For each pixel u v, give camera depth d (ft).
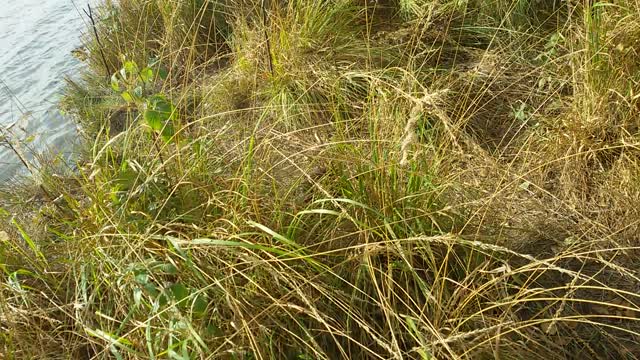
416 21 13.42
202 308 6.00
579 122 9.06
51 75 17.72
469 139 8.82
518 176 7.65
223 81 13.17
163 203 7.68
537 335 6.47
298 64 12.51
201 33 15.75
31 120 15.33
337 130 8.66
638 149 8.32
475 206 7.48
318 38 13.21
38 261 8.14
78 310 6.95
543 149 9.64
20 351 6.82
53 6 23.30
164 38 15.29
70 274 7.77
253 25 14.87
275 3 13.50
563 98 10.50
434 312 6.27
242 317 5.71
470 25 13.70
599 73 9.55
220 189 8.05
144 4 16.78
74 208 8.61
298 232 7.22
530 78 11.54
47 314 7.33
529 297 6.90
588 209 8.34
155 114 7.88
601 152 8.98
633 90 9.18
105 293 7.32
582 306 6.91
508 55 12.33
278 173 8.67
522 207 8.25
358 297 6.72
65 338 7.22
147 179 7.48
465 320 5.91
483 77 11.59
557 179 9.08
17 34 21.02
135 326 6.50
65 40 20.04
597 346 6.45
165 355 6.00
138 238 7.09
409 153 7.70
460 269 7.06
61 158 11.21
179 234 6.92
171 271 6.30
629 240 7.63
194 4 15.83
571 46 10.27
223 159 9.03
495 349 5.80
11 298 7.43
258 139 9.57
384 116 8.59
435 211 6.98
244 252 6.76
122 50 16.17
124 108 14.16
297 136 9.73
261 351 6.05
